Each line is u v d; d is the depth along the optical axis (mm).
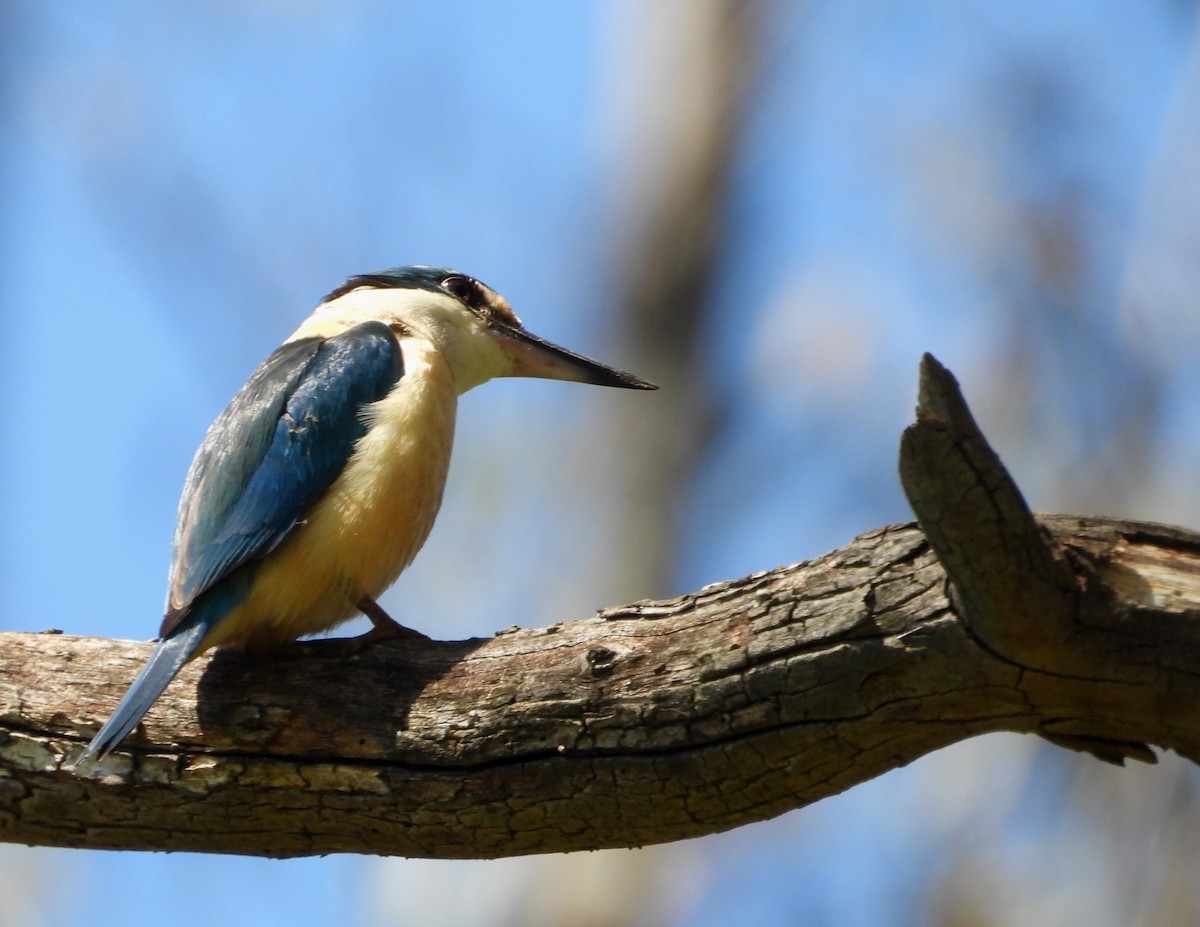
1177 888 12125
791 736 7504
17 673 8812
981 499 6406
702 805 7832
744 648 7535
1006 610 6750
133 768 8453
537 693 7957
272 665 8656
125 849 8781
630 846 8219
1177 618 6727
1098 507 14023
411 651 8539
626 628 8016
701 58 18234
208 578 9148
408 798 8164
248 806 8422
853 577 7371
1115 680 6887
